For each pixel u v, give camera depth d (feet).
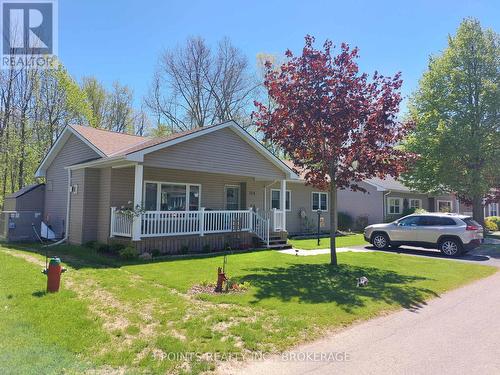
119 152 47.42
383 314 21.75
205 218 47.91
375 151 35.12
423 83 79.00
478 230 50.55
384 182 94.94
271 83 35.81
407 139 77.10
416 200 104.63
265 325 18.75
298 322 19.24
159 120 125.39
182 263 36.65
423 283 30.07
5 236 55.21
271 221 59.16
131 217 41.27
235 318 19.65
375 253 49.03
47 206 60.49
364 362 14.96
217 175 59.41
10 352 14.52
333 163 36.27
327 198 85.61
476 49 73.10
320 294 25.26
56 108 93.25
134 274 30.71
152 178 51.03
